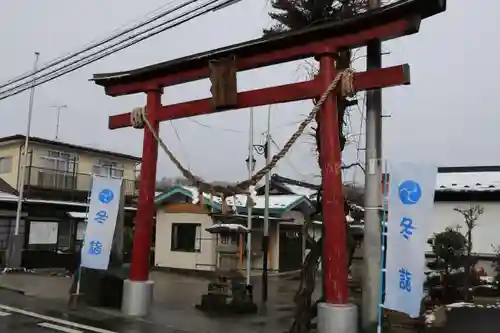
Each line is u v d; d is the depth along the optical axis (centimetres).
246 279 1575
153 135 1167
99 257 1234
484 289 1648
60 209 2639
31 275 1998
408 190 819
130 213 2791
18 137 2691
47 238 2534
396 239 820
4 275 1973
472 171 2338
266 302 1547
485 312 1298
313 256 1003
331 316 845
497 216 2006
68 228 2670
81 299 1305
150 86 1191
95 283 1286
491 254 1980
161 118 1174
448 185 2116
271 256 2552
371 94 942
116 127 1258
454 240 1623
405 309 797
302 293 984
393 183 836
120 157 3177
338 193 891
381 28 872
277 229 2603
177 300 1501
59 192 2725
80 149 2936
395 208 829
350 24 891
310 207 2722
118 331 991
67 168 2886
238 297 1334
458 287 1614
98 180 1286
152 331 1002
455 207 2084
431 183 803
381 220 922
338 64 1010
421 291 785
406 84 855
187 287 1853
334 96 916
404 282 803
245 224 2305
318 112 956
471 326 1112
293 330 966
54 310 1200
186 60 1112
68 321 1077
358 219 1426
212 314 1266
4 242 2391
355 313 855
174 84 1192
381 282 844
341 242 879
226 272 1559
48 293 1470
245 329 1082
